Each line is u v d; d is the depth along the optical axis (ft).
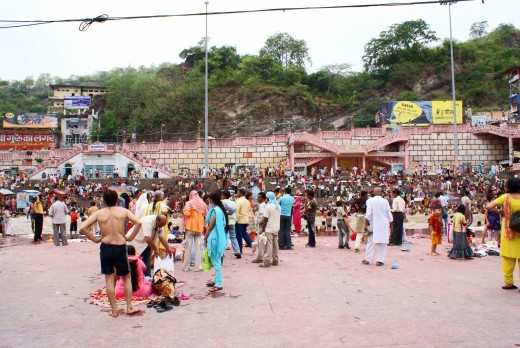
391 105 174.50
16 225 83.30
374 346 15.69
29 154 171.32
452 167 152.05
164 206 30.45
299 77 257.96
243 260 35.70
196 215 31.01
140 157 160.97
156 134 221.66
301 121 234.17
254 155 166.09
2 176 153.07
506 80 243.40
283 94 239.71
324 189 124.26
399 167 157.69
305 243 48.14
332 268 31.63
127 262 20.25
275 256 33.06
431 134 163.53
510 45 305.94
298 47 286.66
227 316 19.60
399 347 15.57
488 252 38.99
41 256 38.24
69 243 49.83
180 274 29.66
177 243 45.44
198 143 168.04
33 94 425.69
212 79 254.68
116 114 236.43
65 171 159.02
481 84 242.58
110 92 250.57
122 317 19.67
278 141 165.58
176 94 230.89
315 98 250.78
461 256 36.22
